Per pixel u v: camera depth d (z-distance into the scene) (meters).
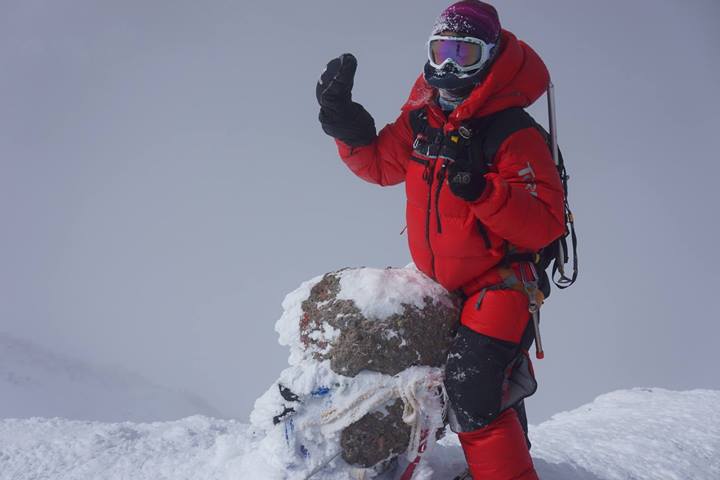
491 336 2.40
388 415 2.42
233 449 3.03
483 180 2.26
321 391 2.41
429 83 2.50
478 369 2.38
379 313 2.44
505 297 2.42
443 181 2.45
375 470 2.58
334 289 2.55
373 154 2.82
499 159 2.43
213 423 3.76
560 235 2.58
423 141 2.57
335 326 2.45
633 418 4.16
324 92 2.64
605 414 4.37
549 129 2.60
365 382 2.41
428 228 2.52
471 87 2.46
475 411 2.39
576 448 3.56
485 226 2.43
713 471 3.37
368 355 2.40
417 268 2.71
